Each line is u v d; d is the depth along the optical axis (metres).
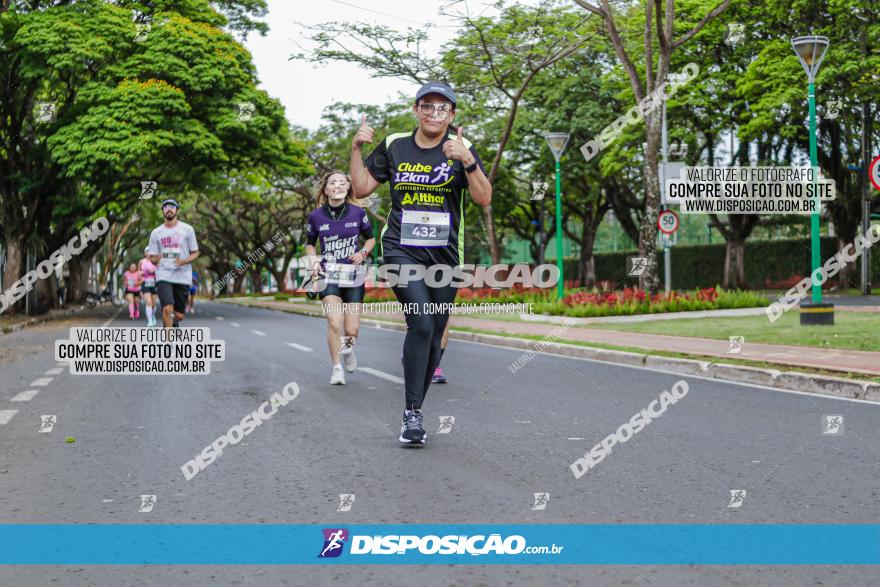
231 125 27.31
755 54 30.88
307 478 4.79
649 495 4.35
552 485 4.57
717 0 30.03
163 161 28.36
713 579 3.16
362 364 11.00
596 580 3.16
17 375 10.22
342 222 8.95
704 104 30.95
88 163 25.20
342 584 3.16
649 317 18.41
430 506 4.18
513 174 39.66
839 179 32.56
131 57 26.84
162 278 10.23
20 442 5.93
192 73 27.14
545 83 35.22
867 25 27.34
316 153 42.91
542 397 7.91
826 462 5.07
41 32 24.84
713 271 43.12
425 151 5.34
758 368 8.98
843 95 28.25
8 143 26.81
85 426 6.56
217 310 36.84
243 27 30.86
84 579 3.24
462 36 25.95
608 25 19.52
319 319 26.14
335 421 6.66
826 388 8.11
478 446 5.62
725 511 4.04
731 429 6.20
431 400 7.74
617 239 52.53
